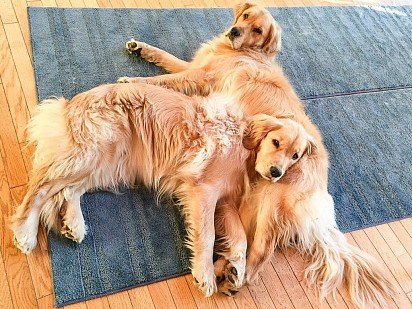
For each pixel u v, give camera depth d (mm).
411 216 1567
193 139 1282
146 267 1239
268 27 1605
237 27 1587
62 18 1743
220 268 1256
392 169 1691
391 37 2213
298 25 2098
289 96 1493
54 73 1567
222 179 1297
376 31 2215
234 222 1302
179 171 1301
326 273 1329
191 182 1284
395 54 2137
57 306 1122
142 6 1910
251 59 1585
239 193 1348
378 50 2125
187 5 1989
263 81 1474
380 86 1971
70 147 1166
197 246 1229
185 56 1804
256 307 1246
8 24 1670
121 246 1260
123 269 1221
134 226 1307
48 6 1769
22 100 1479
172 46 1815
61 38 1676
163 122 1273
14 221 1161
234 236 1278
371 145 1745
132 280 1206
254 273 1281
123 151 1271
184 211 1307
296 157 1283
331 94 1870
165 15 1909
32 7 1739
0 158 1341
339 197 1555
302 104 1679
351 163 1667
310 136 1324
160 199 1377
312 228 1340
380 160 1707
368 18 2268
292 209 1316
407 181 1671
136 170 1339
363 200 1570
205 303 1217
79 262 1202
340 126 1773
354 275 1335
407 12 2381
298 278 1328
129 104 1236
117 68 1649
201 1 2029
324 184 1373
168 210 1361
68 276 1172
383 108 1890
